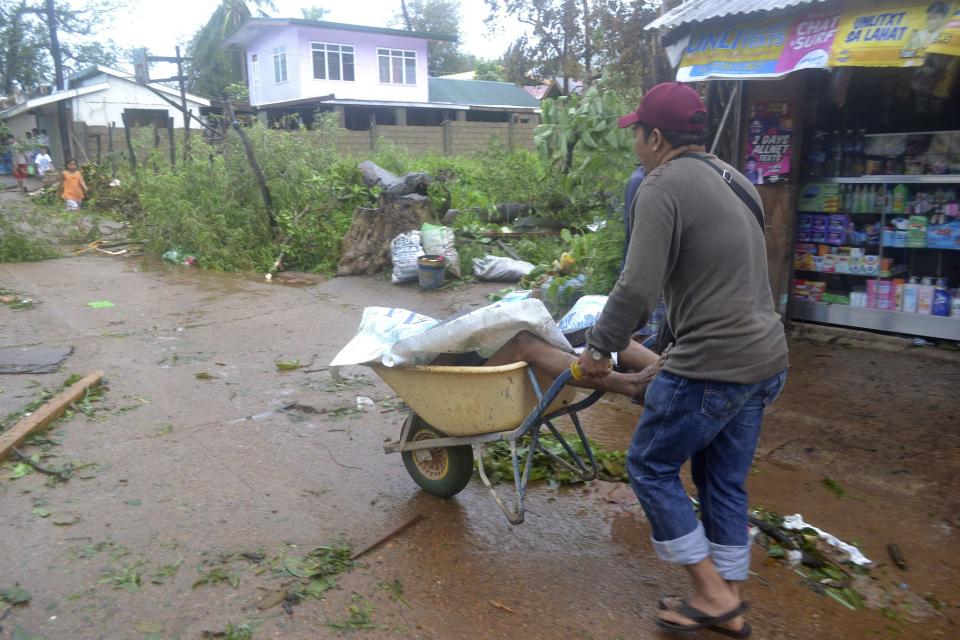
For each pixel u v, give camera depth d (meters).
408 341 3.27
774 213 6.35
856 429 4.57
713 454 2.73
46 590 2.97
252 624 2.79
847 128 6.24
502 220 11.24
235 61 39.22
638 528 3.53
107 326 7.27
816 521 3.57
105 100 28.77
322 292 8.98
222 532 3.45
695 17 5.70
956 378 5.36
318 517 3.61
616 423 4.85
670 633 2.77
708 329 2.45
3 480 3.95
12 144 19.98
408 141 25.61
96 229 13.05
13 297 8.41
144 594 2.96
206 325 7.35
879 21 4.73
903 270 6.15
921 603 2.97
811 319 6.59
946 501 3.73
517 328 3.09
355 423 4.83
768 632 2.79
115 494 3.82
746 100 6.28
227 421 4.86
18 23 36.31
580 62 25.67
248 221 11.06
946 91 5.55
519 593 3.02
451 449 3.61
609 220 6.83
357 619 2.83
